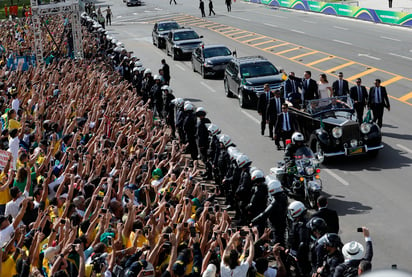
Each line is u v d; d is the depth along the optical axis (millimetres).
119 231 33812
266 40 162875
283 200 43781
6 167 47000
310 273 40719
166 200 42625
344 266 32844
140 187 43969
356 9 191000
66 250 30375
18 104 66938
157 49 162875
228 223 39156
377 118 78375
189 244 33219
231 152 53938
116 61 110500
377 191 59875
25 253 31969
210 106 99562
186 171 49875
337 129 65688
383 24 177625
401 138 76500
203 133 64750
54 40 133000
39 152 48219
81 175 45438
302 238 39719
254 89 94438
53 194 43219
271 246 43562
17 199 39750
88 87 76000
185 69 133250
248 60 101625
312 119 68875
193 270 31516
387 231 50969
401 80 107875
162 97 85125
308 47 147625
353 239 49750
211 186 62594
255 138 80812
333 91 78938
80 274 29375
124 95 71938
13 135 52156
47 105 66750
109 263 30969
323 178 64375
